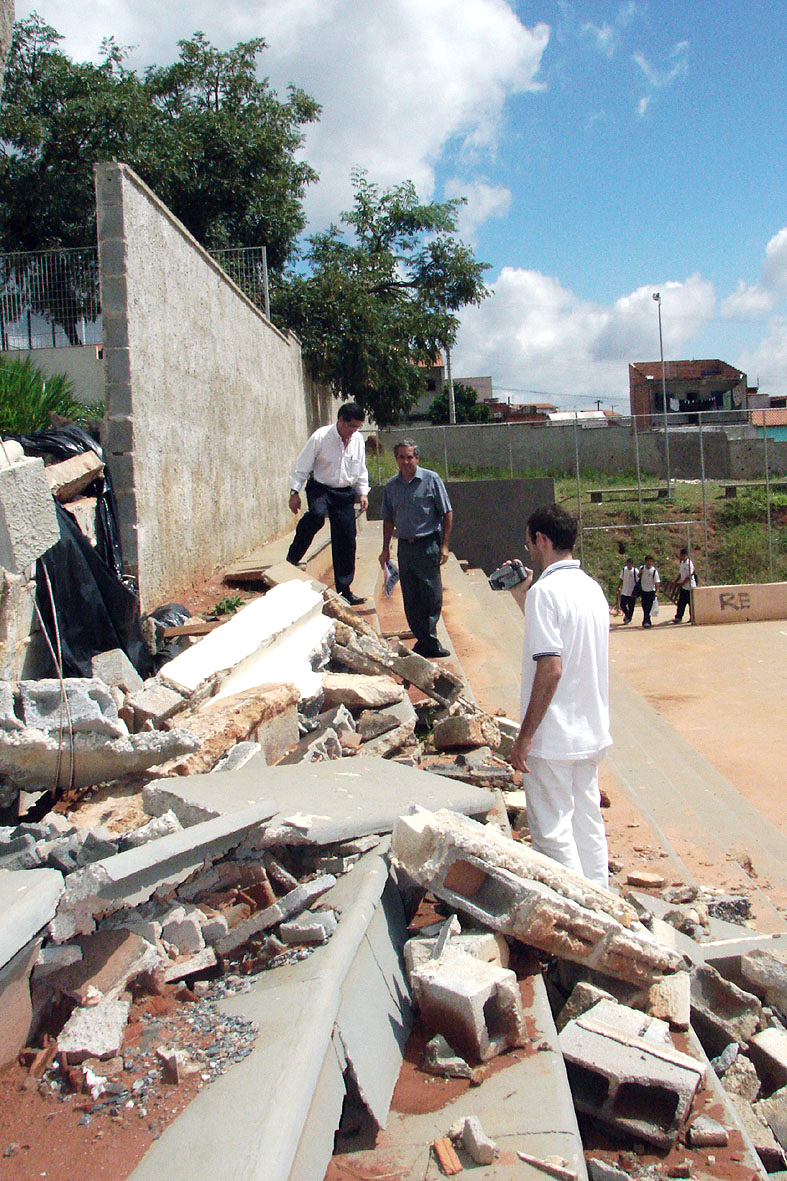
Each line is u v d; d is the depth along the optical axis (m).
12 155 19.72
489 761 5.30
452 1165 2.07
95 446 6.55
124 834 2.90
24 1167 1.82
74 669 4.95
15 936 2.15
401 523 7.44
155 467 7.45
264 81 22.25
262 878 2.83
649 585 19.50
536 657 3.52
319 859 3.03
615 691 9.52
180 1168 1.74
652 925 3.73
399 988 2.69
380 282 24.86
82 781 3.75
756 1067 3.14
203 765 3.72
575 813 3.75
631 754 7.35
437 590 7.62
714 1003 3.33
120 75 20.59
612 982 3.04
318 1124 2.01
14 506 3.90
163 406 7.71
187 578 8.43
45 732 3.71
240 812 2.78
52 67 20.02
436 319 24.59
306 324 20.59
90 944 2.45
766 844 5.58
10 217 19.59
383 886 2.94
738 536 26.50
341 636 6.64
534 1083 2.37
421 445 29.44
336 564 8.66
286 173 21.98
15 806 3.74
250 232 21.25
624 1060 2.52
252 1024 2.23
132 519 6.90
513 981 2.56
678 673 14.29
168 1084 2.06
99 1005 2.29
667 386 55.22
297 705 4.96
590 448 30.73
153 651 6.07
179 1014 2.35
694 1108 2.59
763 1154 2.63
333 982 2.33
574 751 3.58
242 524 11.11
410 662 6.23
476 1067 2.46
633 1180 2.35
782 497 28.02
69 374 12.41
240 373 11.12
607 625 3.72
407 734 5.14
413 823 2.99
